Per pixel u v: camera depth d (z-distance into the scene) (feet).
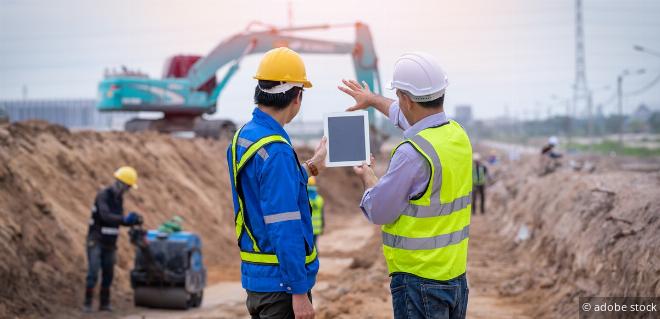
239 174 13.89
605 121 271.08
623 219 30.76
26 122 50.98
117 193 34.27
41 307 32.19
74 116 257.14
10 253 32.86
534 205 57.36
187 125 99.81
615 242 29.55
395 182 13.39
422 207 13.55
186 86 94.68
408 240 13.66
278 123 14.17
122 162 57.41
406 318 13.83
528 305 33.35
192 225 56.75
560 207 45.80
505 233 62.75
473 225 75.41
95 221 33.94
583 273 31.50
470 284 39.24
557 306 30.45
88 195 47.16
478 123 465.88
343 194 113.60
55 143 49.80
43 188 42.50
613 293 26.27
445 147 13.58
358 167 14.58
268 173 13.43
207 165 75.82
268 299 13.79
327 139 14.57
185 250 34.71
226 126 99.30
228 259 54.24
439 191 13.53
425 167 13.41
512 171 120.88
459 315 14.29
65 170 47.83
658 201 29.30
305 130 156.76
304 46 87.81
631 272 25.55
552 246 40.93
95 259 33.68
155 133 74.59
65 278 35.68
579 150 195.00
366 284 37.14
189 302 35.83
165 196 57.62
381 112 16.07
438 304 13.70
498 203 89.61
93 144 55.93
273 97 14.08
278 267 13.71
